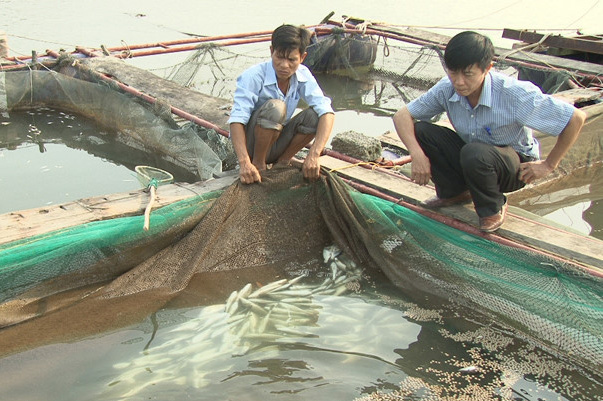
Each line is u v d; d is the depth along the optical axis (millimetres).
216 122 7180
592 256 4250
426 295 4617
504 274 4398
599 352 3910
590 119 7543
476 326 4285
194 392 3506
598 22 14727
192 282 4672
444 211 4855
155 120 7512
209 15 14758
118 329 4109
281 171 5039
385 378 3691
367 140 5863
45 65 9352
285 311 4375
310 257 5125
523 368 3863
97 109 8586
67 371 3682
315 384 3605
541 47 11133
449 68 4059
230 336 4062
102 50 9797
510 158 4359
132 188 6777
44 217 4660
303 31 4660
